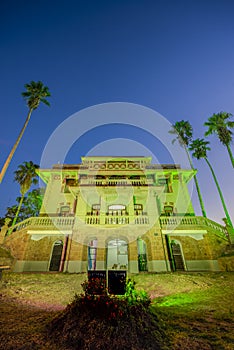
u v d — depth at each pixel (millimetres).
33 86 24828
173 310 6934
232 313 6438
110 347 4066
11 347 4113
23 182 26297
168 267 15258
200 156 28844
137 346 4152
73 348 4102
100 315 4754
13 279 11938
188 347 4250
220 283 11023
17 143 21547
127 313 4852
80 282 11531
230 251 15984
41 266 15602
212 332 5008
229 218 23750
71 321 4836
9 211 30078
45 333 4773
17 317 6070
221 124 26219
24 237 16688
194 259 15914
